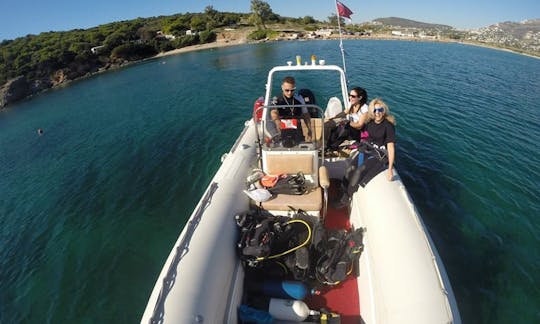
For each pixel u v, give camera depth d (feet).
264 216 9.36
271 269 8.66
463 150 21.89
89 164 26.84
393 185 9.39
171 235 16.70
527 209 15.46
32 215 20.26
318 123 11.78
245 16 252.21
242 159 11.91
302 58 77.25
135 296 13.38
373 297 7.48
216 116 35.70
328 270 8.43
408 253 7.09
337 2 14.92
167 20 225.56
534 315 10.47
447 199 16.47
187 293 6.51
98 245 16.46
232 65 80.12
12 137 41.68
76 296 13.64
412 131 25.52
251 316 7.62
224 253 7.93
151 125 35.29
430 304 6.05
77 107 55.11
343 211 11.64
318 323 7.78
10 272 15.64
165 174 22.91
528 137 23.95
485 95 36.09
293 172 10.03
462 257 12.87
